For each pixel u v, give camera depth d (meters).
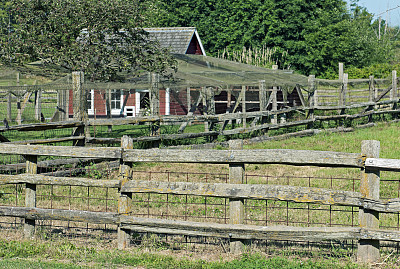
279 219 11.77
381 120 34.06
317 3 70.25
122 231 10.16
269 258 9.34
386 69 57.88
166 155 9.84
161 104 37.16
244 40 65.44
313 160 9.02
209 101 28.38
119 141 19.64
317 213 12.30
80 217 10.38
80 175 17.08
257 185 9.35
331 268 8.72
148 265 9.14
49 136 25.00
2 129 16.05
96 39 25.69
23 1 26.48
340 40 66.12
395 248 9.76
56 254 9.84
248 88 38.03
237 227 9.41
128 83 25.69
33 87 23.55
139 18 26.53
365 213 8.95
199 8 69.81
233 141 9.55
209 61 36.88
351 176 16.66
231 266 8.80
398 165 8.53
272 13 66.19
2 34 27.81
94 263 9.33
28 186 10.97
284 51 64.31
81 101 18.27
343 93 34.00
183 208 13.04
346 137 26.58
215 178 17.06
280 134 27.98
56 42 26.91
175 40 43.12
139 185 10.03
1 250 9.97
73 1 26.17
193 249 10.05
